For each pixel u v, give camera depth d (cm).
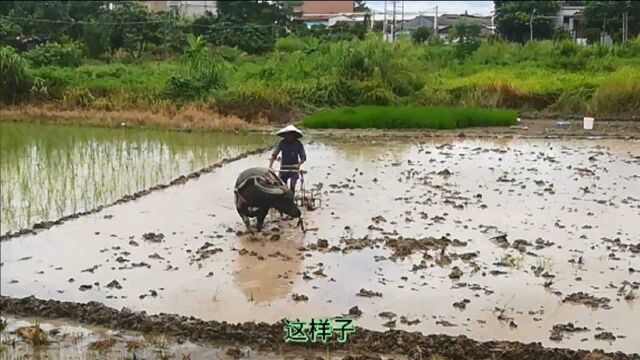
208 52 3136
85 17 4434
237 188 1035
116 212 1180
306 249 967
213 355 661
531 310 750
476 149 1866
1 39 3762
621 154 1750
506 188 1348
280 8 5003
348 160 1698
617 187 1341
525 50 3641
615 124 2392
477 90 2828
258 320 738
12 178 1427
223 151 1836
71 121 2402
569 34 4288
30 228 1080
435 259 915
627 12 4159
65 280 859
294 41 4059
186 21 4544
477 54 3662
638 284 817
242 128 2320
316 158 1733
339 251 956
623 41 3691
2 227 1084
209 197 1290
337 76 2906
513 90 2788
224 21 4475
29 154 1712
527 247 961
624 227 1060
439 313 745
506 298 783
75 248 980
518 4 4938
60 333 714
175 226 1094
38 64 3241
